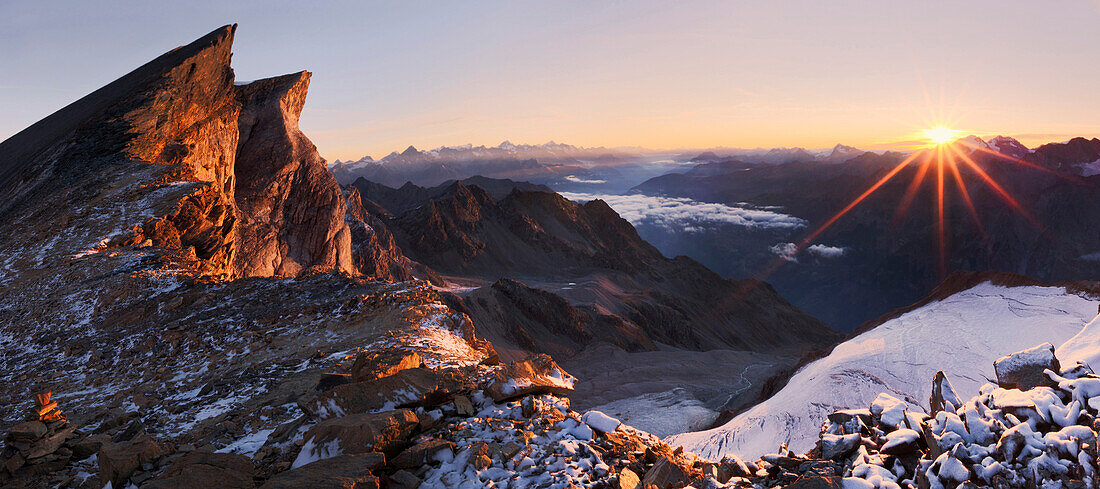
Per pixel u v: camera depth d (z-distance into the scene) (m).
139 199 48.62
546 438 9.48
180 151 69.06
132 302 29.70
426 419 10.23
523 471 8.52
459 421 10.38
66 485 10.23
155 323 26.84
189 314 27.23
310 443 9.62
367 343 18.94
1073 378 7.88
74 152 61.19
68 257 38.47
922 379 76.25
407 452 8.91
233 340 21.92
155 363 21.12
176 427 13.46
